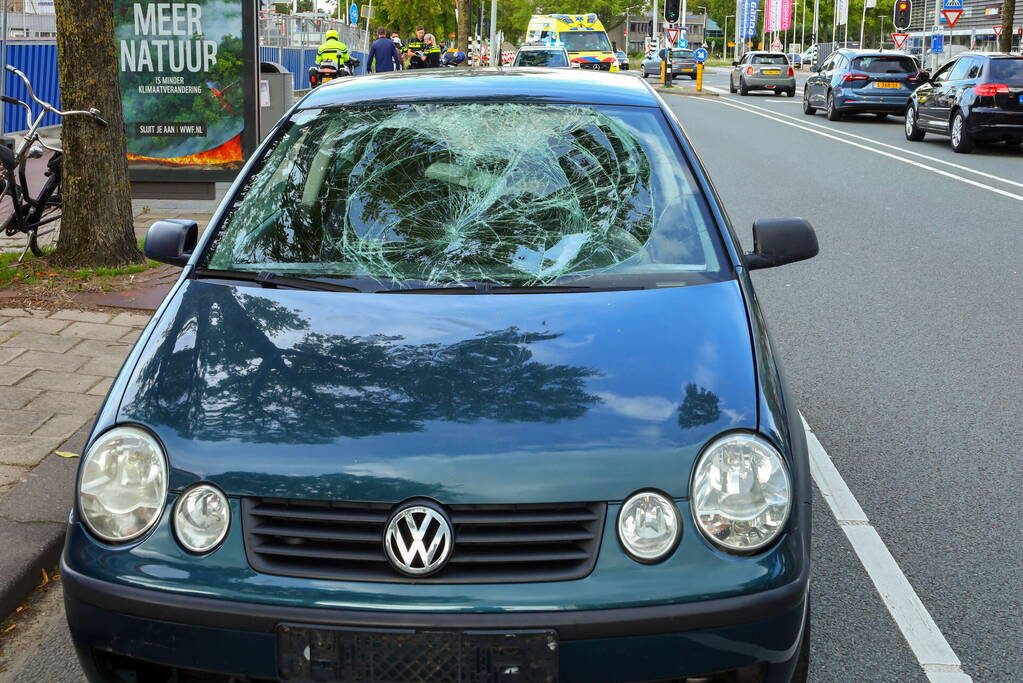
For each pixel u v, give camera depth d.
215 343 3.03
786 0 76.56
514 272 3.45
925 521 4.32
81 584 2.59
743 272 3.48
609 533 2.53
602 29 42.75
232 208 3.79
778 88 39.50
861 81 25.67
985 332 7.13
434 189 3.83
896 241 10.38
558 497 2.53
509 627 2.43
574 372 2.84
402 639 2.44
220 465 2.61
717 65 102.75
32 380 5.55
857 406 5.69
